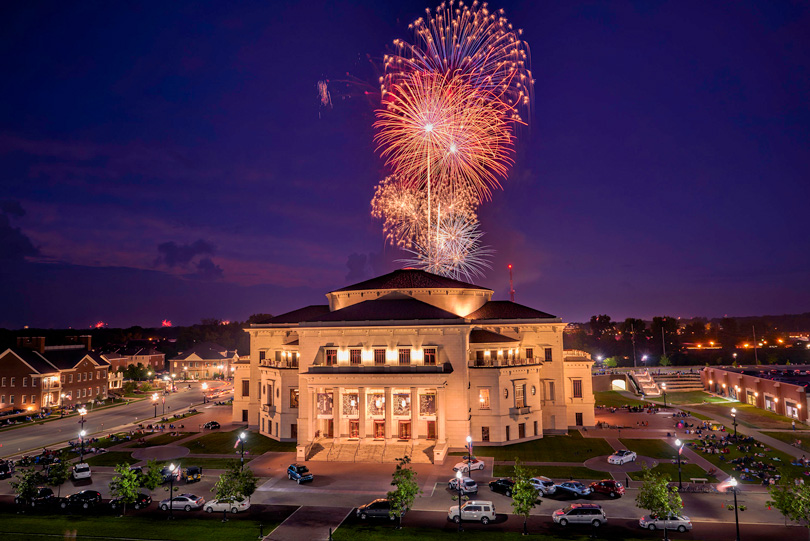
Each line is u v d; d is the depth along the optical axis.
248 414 99.50
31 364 128.50
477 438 79.81
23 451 83.62
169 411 127.69
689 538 44.72
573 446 79.44
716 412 113.88
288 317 101.12
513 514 51.59
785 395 106.81
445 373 76.75
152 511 54.62
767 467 65.00
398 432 77.69
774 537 44.62
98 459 76.19
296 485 62.28
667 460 70.25
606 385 160.25
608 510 52.12
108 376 164.25
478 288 95.81
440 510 53.28
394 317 82.25
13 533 48.22
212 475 66.81
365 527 48.72
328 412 80.38
